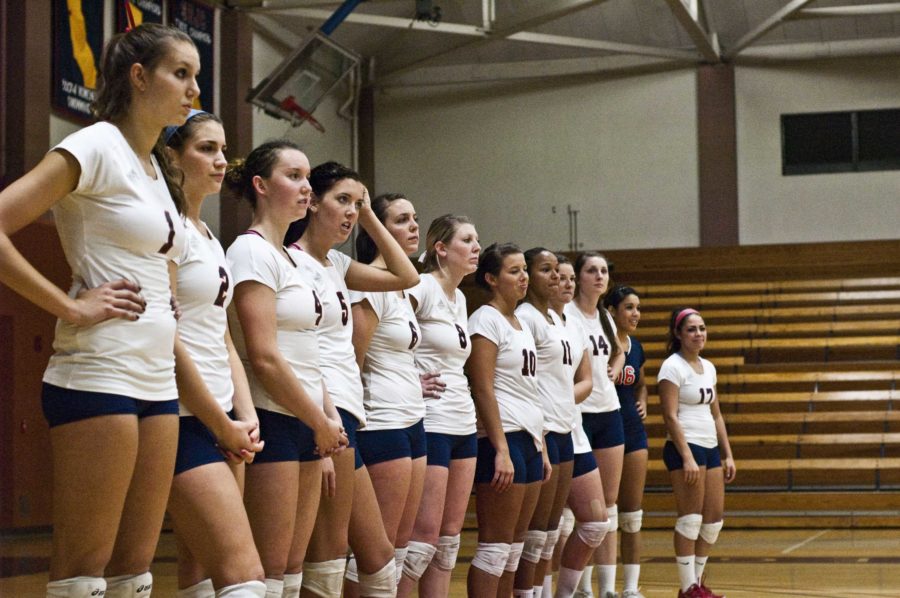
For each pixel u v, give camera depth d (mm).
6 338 11344
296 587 3371
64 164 2445
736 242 16891
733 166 16953
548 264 5344
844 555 8766
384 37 17391
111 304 2465
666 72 17266
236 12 14289
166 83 2594
